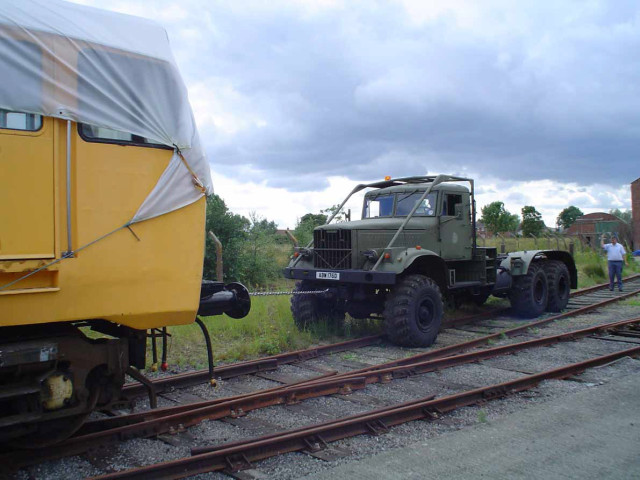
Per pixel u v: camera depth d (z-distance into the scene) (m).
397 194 9.96
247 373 6.71
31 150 3.54
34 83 3.54
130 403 4.42
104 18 3.98
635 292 14.66
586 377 6.38
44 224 3.55
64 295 3.62
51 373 3.74
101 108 3.79
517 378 6.28
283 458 4.10
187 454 4.18
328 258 9.02
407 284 8.35
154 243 4.00
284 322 9.54
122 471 3.68
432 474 3.81
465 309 12.24
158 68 4.09
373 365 7.16
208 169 4.33
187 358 7.34
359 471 3.87
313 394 5.66
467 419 4.99
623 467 3.90
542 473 3.81
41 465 3.90
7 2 3.54
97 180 3.78
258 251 18.64
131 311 3.90
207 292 5.04
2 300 3.41
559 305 11.96
